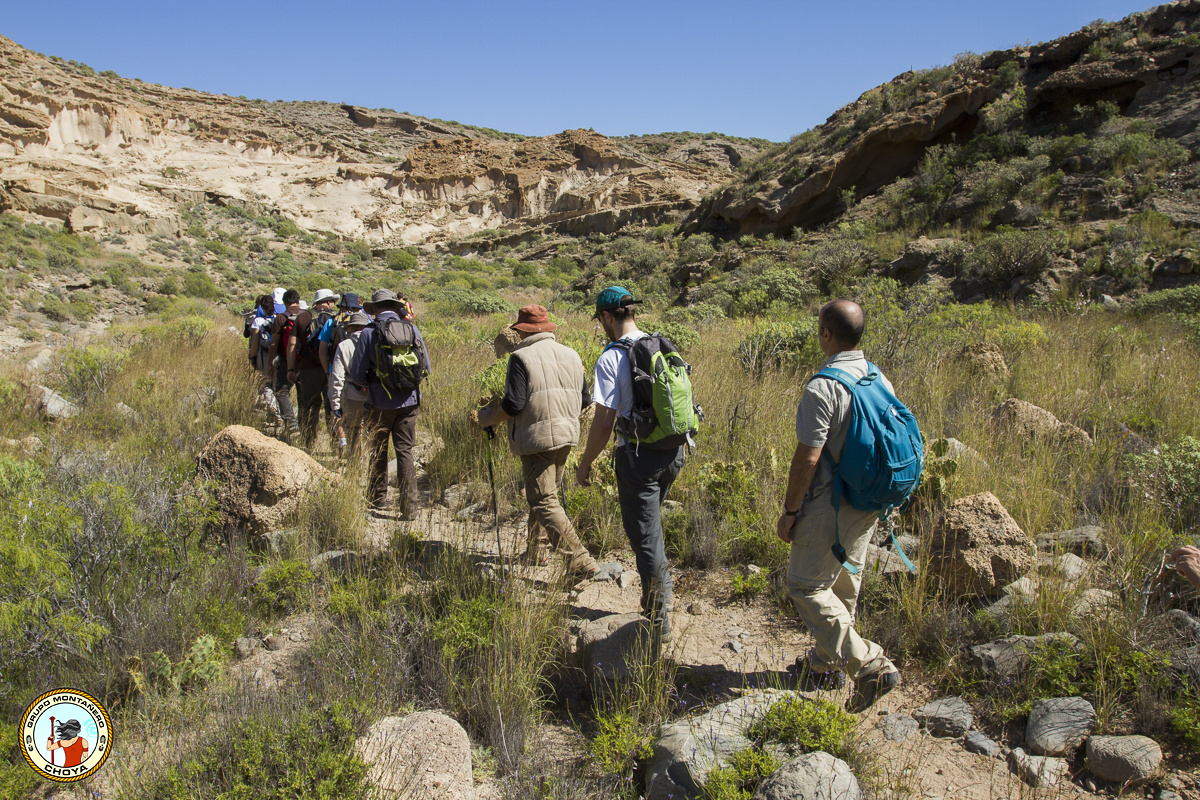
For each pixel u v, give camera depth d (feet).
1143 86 79.30
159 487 14.52
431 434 22.68
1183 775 7.58
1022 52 93.40
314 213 280.92
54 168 196.03
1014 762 8.02
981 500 11.41
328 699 8.90
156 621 10.67
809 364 26.73
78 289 118.11
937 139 94.27
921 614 10.37
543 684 10.09
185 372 30.66
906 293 39.91
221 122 301.84
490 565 12.94
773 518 13.85
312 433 23.21
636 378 9.86
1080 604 10.12
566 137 345.72
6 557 10.46
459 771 7.82
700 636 11.16
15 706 9.00
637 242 130.52
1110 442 16.15
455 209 305.12
